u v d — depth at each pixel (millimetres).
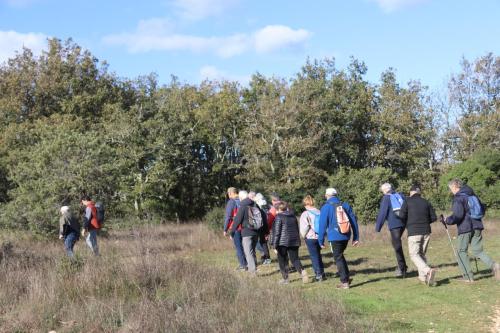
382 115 39531
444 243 15984
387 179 25422
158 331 6551
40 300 7652
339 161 41156
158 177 34875
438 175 41219
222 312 7191
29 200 18000
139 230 18984
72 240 12352
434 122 42656
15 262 9883
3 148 30922
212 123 39406
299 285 10070
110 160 19828
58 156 18844
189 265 9570
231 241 16906
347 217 9617
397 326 6984
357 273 11172
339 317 6973
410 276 10492
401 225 10438
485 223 21641
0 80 37625
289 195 29406
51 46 38469
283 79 37656
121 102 39656
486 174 27750
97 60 39781
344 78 41312
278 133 36344
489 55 42625
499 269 9578
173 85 42281
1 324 7047
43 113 37562
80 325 6902
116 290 8242
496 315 7469
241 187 38812
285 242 10180
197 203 39844
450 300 8359
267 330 6449
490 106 42375
